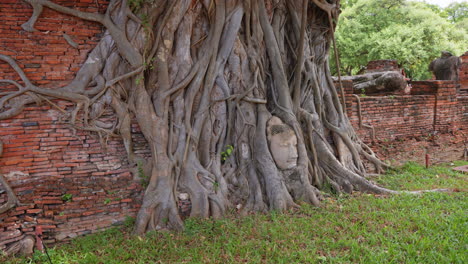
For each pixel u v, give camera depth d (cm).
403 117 1248
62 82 666
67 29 667
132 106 707
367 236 621
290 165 824
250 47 841
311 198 809
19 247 588
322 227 671
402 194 858
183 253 579
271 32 866
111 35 679
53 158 664
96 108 687
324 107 1005
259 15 857
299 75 886
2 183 614
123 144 722
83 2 674
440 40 2656
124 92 704
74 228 648
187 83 742
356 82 1482
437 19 2725
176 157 727
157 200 684
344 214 739
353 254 557
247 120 820
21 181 638
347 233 642
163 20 700
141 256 570
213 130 795
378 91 1472
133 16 678
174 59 739
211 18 788
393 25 2666
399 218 697
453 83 1374
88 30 684
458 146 1405
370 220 696
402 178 1020
